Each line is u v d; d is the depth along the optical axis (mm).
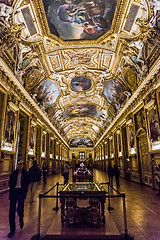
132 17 9594
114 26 10812
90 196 4320
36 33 10961
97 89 19688
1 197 7898
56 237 3672
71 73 16781
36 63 13250
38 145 18172
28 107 14008
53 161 26547
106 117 26516
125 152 17594
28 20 9742
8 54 9547
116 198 7781
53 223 4500
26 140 13742
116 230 3988
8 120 10297
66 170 11086
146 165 12016
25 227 4320
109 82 17375
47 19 10211
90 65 15609
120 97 17859
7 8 7883
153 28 8781
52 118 24875
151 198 7711
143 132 12438
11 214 4004
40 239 3594
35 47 11836
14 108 11133
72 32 11562
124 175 17047
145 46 10156
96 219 4371
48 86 17516
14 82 10609
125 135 18188
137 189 10234
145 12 8766
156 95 9734
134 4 8828
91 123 35719
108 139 27797
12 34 9148
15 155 11156
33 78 14352
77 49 13102
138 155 13430
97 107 25250
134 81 13672
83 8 9672
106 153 30312
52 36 11641
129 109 15430
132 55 11836
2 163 9352
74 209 4477
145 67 10609
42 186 11578
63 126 34625
